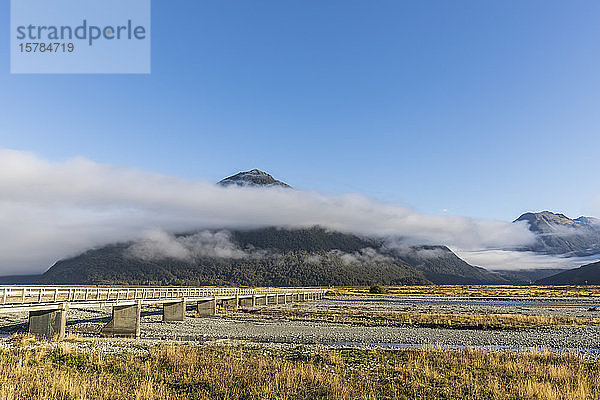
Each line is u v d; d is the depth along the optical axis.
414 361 26.08
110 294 41.62
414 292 167.25
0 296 30.33
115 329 41.72
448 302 105.00
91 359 24.25
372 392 19.25
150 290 48.75
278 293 95.81
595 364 25.61
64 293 35.97
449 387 20.53
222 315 63.03
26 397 16.34
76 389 17.22
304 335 41.19
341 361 25.56
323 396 18.48
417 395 19.25
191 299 56.12
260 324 50.72
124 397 17.25
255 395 18.14
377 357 27.27
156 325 49.59
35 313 35.25
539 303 102.06
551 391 18.78
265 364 23.55
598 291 180.00
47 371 20.16
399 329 45.59
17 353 24.75
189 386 19.64
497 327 47.00
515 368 23.92
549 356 27.39
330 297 133.50
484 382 21.42
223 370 21.56
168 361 24.11
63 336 35.00
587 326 47.88
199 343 34.97
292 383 19.69
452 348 33.12
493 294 151.12
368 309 76.19
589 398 18.53
